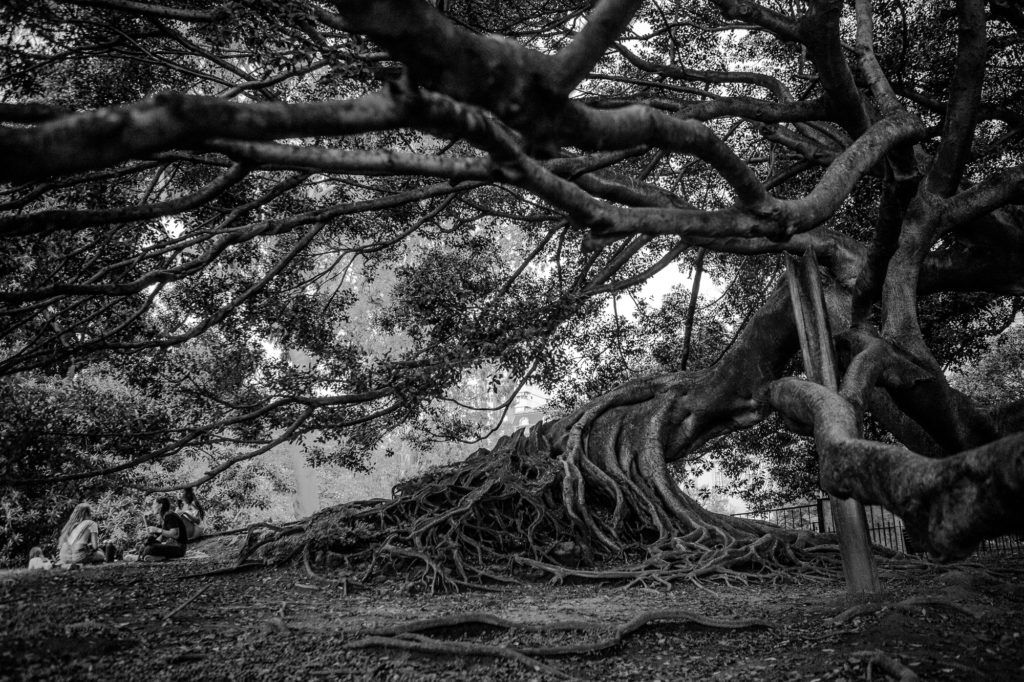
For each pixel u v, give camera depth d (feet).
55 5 36.68
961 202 40.29
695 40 57.26
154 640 26.89
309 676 23.68
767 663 24.82
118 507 73.87
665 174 64.13
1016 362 77.56
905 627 26.63
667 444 54.54
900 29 50.37
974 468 15.21
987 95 53.52
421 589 39.50
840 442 22.36
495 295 54.13
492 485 49.93
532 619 31.12
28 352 40.73
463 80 10.61
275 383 54.08
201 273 54.08
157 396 49.01
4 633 25.70
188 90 43.68
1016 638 25.81
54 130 7.80
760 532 50.93
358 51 25.75
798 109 38.34
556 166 31.89
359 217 56.70
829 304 45.29
